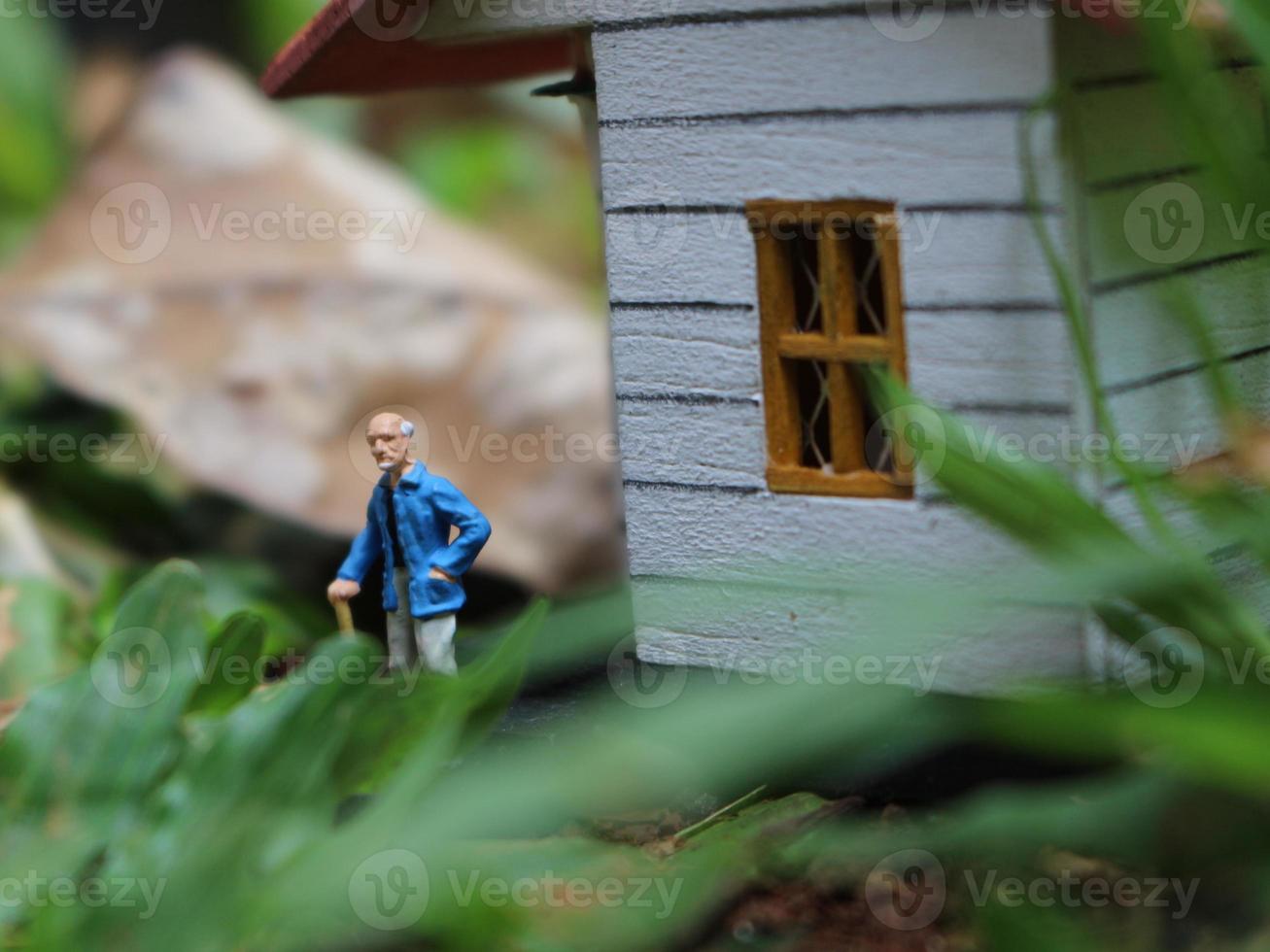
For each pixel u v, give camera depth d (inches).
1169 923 6.8
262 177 11.2
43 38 13.9
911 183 7.5
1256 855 6.8
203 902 6.7
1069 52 7.4
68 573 9.9
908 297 7.6
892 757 7.5
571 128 15.2
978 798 7.3
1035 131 7.4
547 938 6.9
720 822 7.5
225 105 11.4
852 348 7.7
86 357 10.4
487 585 10.2
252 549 10.2
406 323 10.7
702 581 8.0
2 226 12.9
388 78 8.9
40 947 6.8
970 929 6.9
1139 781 6.8
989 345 7.5
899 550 7.7
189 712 7.5
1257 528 7.2
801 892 7.1
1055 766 7.4
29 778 7.1
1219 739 6.3
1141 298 7.6
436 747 6.9
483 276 10.9
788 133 7.7
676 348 7.9
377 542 7.9
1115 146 7.5
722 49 7.7
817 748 6.2
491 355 10.7
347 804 7.4
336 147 12.1
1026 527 7.0
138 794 7.1
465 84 9.3
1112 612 7.3
